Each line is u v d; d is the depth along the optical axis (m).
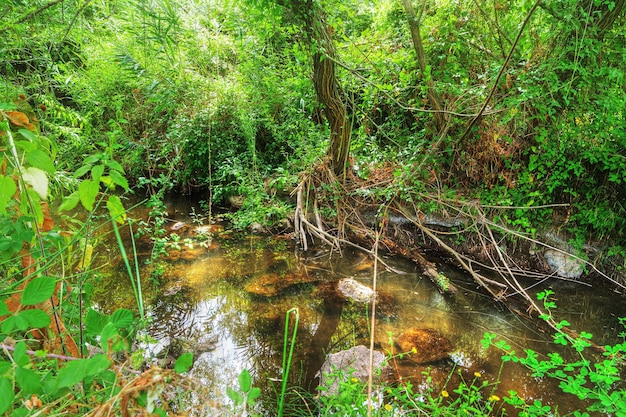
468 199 4.29
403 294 3.65
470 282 3.87
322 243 4.57
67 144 3.83
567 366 2.05
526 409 2.01
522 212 4.00
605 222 3.69
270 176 5.30
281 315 3.23
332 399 1.99
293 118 5.39
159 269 3.72
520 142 4.03
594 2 3.32
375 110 5.20
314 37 3.76
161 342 2.74
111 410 0.76
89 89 4.91
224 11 4.54
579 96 3.60
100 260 3.88
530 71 3.71
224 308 3.30
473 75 4.49
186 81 5.36
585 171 3.80
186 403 1.69
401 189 4.27
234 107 5.47
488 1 4.12
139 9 3.17
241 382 0.86
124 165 5.88
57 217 3.48
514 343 2.98
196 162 5.58
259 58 5.14
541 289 3.73
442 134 4.06
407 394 2.08
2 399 0.70
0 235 1.13
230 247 4.45
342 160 4.66
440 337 2.99
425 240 4.46
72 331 1.43
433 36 4.36
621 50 3.41
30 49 2.88
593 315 3.36
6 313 0.84
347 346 2.86
